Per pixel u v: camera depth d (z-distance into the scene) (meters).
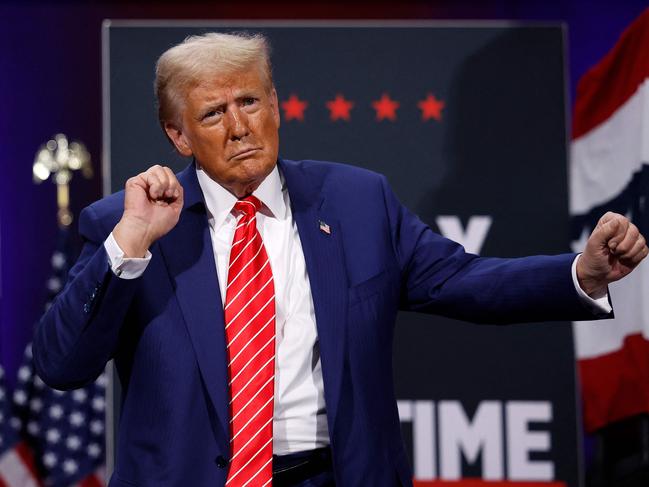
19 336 7.01
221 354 2.62
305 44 4.64
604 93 5.20
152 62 4.51
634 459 4.93
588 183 5.37
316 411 2.68
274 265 2.78
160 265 2.74
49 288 6.66
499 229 4.65
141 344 2.68
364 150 4.64
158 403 2.63
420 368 4.67
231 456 2.58
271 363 2.62
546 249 4.65
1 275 7.02
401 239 2.96
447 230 4.64
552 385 4.68
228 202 2.84
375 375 2.72
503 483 4.64
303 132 4.62
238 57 2.69
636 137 4.72
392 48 4.67
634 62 4.78
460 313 2.90
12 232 7.03
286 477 2.64
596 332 5.11
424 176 4.65
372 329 2.73
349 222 2.88
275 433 2.66
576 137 5.55
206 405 2.62
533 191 4.66
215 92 2.67
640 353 4.61
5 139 7.04
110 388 4.33
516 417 4.66
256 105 2.70
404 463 2.77
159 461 2.61
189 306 2.68
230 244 2.81
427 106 4.66
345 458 2.63
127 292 2.57
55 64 7.09
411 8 7.11
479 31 4.70
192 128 2.71
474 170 4.66
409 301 2.99
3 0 7.07
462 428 4.66
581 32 7.02
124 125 4.48
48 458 6.54
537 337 4.69
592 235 2.60
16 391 6.67
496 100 4.68
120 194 2.97
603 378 5.05
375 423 2.69
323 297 2.72
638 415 4.76
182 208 2.80
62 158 6.77
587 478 5.53
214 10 7.09
